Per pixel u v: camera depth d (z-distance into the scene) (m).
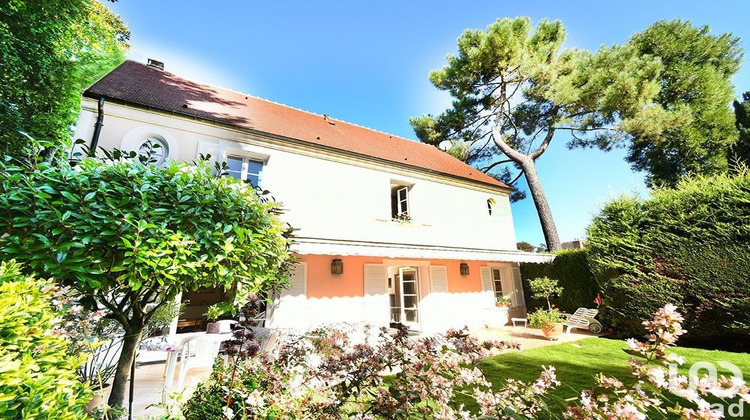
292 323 11.39
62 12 10.47
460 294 16.64
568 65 23.08
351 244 11.15
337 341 4.68
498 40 22.09
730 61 28.03
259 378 4.23
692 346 11.35
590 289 15.86
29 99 10.76
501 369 8.41
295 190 12.65
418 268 16.02
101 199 3.04
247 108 15.24
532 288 16.77
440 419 3.16
